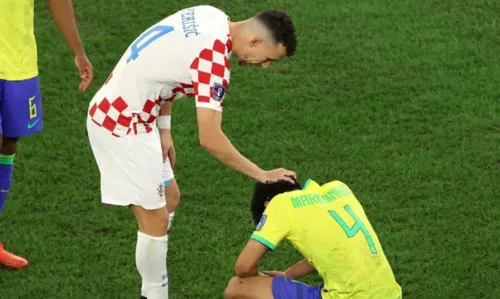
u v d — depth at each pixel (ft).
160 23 56.08
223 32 53.88
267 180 55.47
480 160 79.30
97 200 73.97
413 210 72.43
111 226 70.64
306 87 91.25
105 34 99.96
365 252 53.16
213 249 68.08
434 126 84.69
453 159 79.41
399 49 98.07
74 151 80.84
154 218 58.23
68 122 85.25
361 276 52.80
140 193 57.36
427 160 79.20
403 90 90.63
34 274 64.95
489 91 90.43
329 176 77.20
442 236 69.36
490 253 67.41
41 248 67.62
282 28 53.52
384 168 78.13
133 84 55.42
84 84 68.44
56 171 77.71
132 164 56.90
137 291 63.41
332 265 52.95
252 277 55.88
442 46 98.58
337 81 92.32
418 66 94.99
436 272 65.36
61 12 64.90
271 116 86.28
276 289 55.11
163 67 54.44
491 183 76.07
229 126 84.69
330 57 96.53
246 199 74.13
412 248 68.03
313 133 83.82
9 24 61.36
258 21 53.67
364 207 73.00
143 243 58.54
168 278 65.00
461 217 71.61
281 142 82.28
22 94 63.52
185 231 70.18
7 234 69.31
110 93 56.34
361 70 94.27
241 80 92.38
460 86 91.30
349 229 53.21
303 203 53.62
